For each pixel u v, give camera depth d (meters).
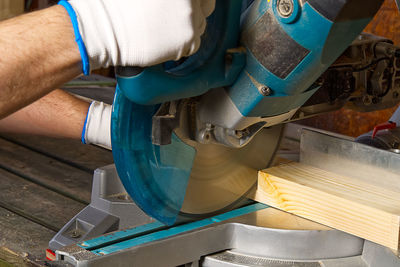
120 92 1.13
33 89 0.93
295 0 1.04
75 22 0.93
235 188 1.46
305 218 1.39
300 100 1.24
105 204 1.48
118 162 1.21
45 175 1.99
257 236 1.32
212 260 1.30
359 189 1.38
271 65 1.11
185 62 1.11
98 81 2.59
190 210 1.37
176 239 1.24
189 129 1.28
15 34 0.91
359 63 1.53
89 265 1.12
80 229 1.46
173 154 1.27
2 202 1.74
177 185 1.30
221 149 1.38
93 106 1.58
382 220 1.24
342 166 1.49
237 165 1.44
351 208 1.29
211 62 1.11
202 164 1.35
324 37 1.06
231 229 1.35
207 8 1.01
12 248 1.44
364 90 1.59
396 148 1.64
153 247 1.21
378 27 2.48
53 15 0.94
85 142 1.58
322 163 1.53
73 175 2.01
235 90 1.17
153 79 1.02
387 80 1.62
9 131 1.65
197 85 1.10
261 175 1.48
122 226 1.46
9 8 2.83
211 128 1.26
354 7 1.05
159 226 1.31
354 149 1.46
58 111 1.58
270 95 1.15
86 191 1.88
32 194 1.82
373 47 1.57
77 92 2.30
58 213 1.69
